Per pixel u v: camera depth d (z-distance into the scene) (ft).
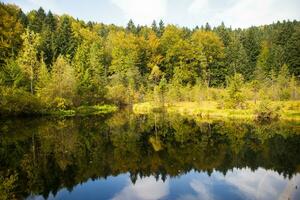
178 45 304.09
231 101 165.58
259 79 232.32
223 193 47.73
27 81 172.65
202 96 207.21
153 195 47.50
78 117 160.76
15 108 142.00
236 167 62.90
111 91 234.17
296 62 278.05
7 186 51.31
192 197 46.26
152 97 224.12
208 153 76.28
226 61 315.58
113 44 347.56
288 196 45.03
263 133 101.81
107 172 60.75
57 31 311.27
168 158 72.08
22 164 65.31
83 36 364.99
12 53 180.14
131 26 451.53
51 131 109.60
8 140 91.20
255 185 51.21
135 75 274.77
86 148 82.94
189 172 60.39
